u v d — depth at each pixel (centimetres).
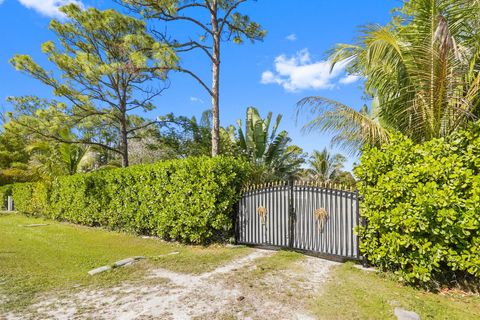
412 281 457
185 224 792
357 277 498
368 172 524
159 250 741
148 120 1694
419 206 440
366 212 523
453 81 521
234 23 1398
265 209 725
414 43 572
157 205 865
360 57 643
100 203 1095
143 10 1224
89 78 1316
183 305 402
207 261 612
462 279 451
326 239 614
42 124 1329
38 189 1499
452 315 366
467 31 595
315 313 373
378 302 398
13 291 457
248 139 1539
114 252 720
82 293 450
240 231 775
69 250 743
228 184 773
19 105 1370
